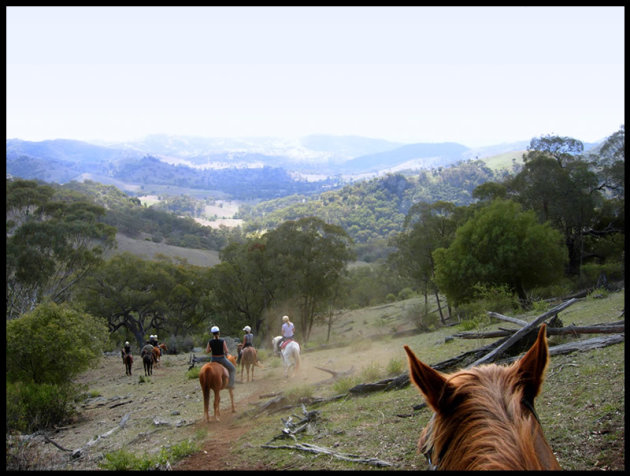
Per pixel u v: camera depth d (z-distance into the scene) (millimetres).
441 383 1476
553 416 6676
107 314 56469
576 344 10258
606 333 11102
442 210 48219
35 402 14188
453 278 30891
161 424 12203
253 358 17797
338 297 48594
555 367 9258
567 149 50438
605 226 51438
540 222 48969
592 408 6508
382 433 7969
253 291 51469
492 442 1229
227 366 12523
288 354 17125
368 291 76125
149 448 9930
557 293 28609
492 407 1348
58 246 48031
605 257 51219
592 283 35312
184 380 22719
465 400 1416
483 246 29953
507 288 26984
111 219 152750
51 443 11672
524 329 11305
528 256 28766
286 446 7977
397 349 19297
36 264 45562
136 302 56219
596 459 4980
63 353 17641
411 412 8945
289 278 44469
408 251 48312
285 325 17938
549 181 47812
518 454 1183
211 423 11602
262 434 9422
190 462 8055
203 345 54125
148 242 142625
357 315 59875
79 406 17859
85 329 19500
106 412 16234
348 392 11711
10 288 42281
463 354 11836
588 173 47719
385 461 6445
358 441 7777
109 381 27141
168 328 62406
